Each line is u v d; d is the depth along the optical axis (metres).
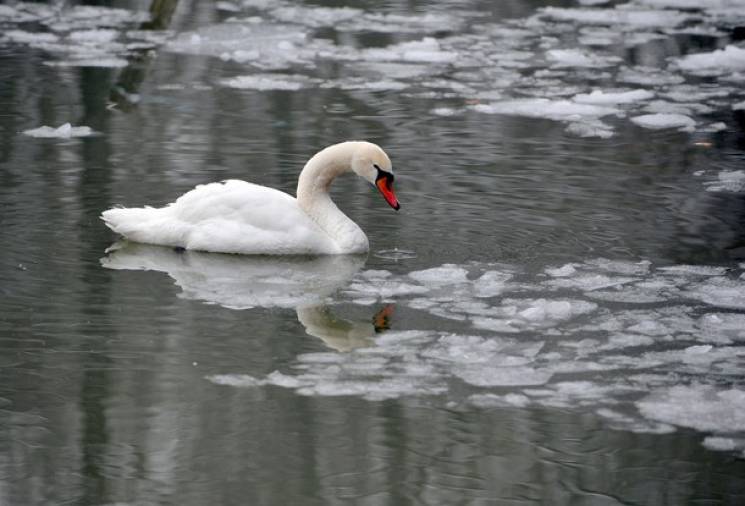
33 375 9.78
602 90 21.12
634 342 10.70
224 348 10.39
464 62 22.94
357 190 15.18
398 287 11.93
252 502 8.04
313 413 9.27
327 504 8.05
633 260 12.77
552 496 8.19
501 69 22.48
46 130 17.20
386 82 21.16
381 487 8.25
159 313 11.12
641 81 21.80
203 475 8.35
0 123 17.59
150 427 9.00
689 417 9.33
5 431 8.90
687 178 15.92
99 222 13.58
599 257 12.86
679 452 8.80
